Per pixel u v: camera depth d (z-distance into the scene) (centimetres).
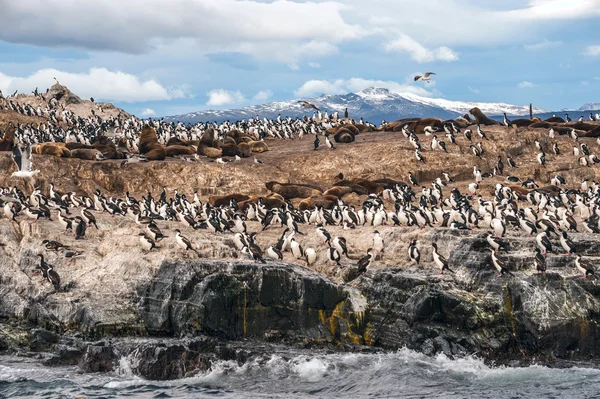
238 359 3061
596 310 3197
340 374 2980
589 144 6631
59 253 3588
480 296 3275
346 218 4266
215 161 6138
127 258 3494
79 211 4222
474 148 6141
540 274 3247
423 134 6800
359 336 3338
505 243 3466
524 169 6031
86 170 5572
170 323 3266
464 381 2906
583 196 4888
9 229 3819
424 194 4972
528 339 3189
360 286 3462
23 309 3462
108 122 9038
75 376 2961
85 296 3384
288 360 3027
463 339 3152
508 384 2877
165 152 6172
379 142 6384
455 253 3506
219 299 3198
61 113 9494
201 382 2922
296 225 4078
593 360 3177
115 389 2830
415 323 3209
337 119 8406
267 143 7231
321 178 5919
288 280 3312
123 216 4191
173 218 4438
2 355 3203
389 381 2897
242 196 5262
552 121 7869
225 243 3816
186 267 3294
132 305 3344
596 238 3578
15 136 6769
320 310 3325
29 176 5331
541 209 4531
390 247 3844
